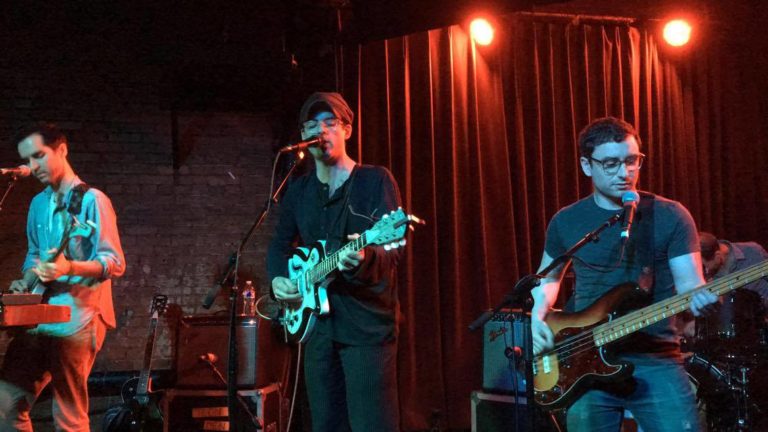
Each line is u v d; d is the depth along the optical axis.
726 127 5.89
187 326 4.33
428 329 4.98
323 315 2.69
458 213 5.19
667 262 2.53
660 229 2.51
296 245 3.19
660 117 5.73
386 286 2.68
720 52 5.92
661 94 5.78
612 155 2.54
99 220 3.74
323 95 2.88
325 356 2.74
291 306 2.92
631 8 5.87
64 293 3.61
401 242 2.49
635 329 2.45
